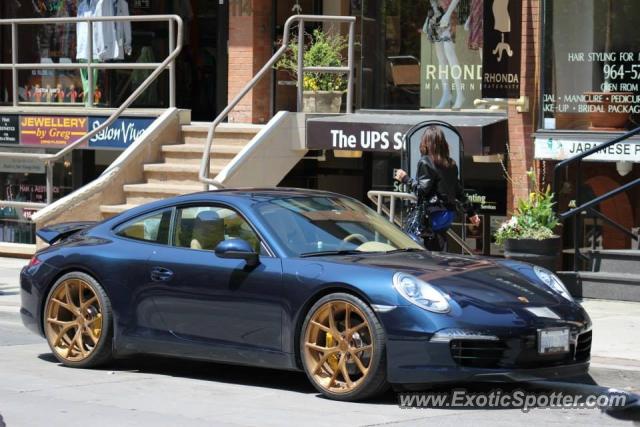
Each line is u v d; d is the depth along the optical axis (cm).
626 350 1277
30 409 1028
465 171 2100
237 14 2316
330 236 1158
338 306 1053
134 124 2152
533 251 1606
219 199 1188
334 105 2159
